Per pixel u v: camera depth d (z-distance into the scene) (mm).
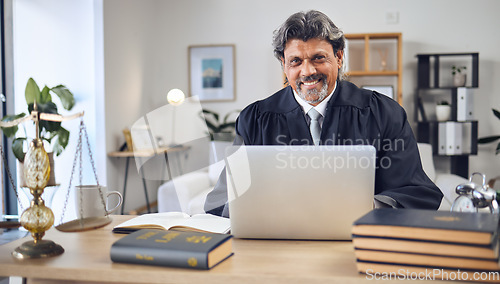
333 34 1711
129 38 4961
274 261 1140
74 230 1198
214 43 5688
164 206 3414
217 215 1652
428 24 5320
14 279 2096
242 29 5637
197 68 5719
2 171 4051
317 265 1104
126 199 4832
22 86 4414
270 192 1329
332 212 1317
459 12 5273
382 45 5395
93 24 4383
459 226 986
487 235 947
